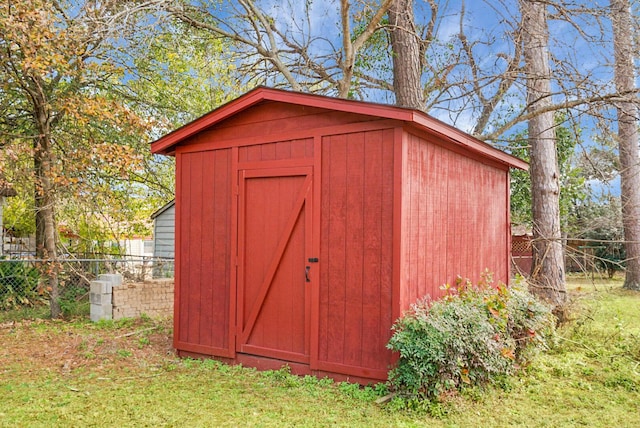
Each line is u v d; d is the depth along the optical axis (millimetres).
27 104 8922
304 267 4914
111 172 9383
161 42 9547
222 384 4645
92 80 8977
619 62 7148
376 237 4461
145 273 10188
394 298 4316
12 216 12391
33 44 6980
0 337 6629
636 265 12391
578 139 7441
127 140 9445
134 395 4301
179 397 4266
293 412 3910
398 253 4316
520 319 5109
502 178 7367
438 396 3992
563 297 7980
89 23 7754
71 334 6836
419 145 4711
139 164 8492
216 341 5527
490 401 4270
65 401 4125
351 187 4633
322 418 3779
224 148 5566
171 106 10328
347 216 4645
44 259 7953
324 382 4594
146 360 5559
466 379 4176
